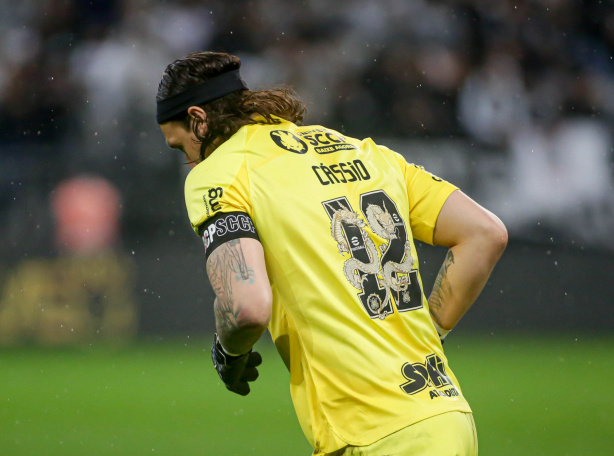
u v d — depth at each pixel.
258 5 43.50
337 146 8.32
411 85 42.69
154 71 40.66
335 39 43.47
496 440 18.89
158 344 35.34
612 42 45.94
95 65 40.53
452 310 8.67
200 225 7.77
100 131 38.50
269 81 42.12
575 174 42.28
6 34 41.84
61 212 36.22
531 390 25.20
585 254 38.31
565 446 18.23
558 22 45.50
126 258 35.94
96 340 35.44
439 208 8.49
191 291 35.50
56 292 35.59
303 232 7.64
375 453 7.28
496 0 44.94
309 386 7.75
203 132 8.48
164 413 22.72
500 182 41.06
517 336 36.38
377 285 7.74
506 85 43.72
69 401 24.62
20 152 36.94
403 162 8.73
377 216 7.99
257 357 8.59
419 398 7.42
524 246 38.25
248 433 20.05
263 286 7.36
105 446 18.70
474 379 27.12
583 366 29.38
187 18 42.59
